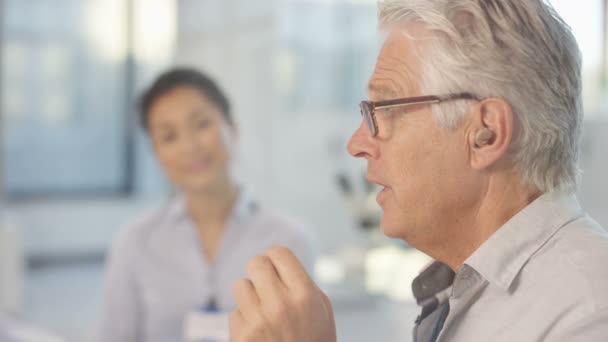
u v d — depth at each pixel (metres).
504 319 0.94
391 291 3.82
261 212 2.26
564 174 1.00
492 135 0.96
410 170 1.00
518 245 0.96
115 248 2.27
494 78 0.95
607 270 0.89
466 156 0.98
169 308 2.17
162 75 2.22
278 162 4.80
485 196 1.00
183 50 6.06
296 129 4.81
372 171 1.05
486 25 0.95
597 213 3.82
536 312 0.91
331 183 4.48
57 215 7.73
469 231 1.02
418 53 0.99
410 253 3.76
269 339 0.98
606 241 0.94
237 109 5.05
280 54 4.82
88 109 7.91
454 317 1.00
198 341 2.01
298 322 0.98
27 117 7.66
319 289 1.03
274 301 0.99
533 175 0.98
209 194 2.20
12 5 7.44
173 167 2.18
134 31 7.93
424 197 1.00
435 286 1.13
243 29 5.10
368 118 1.02
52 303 6.07
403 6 1.02
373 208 3.87
